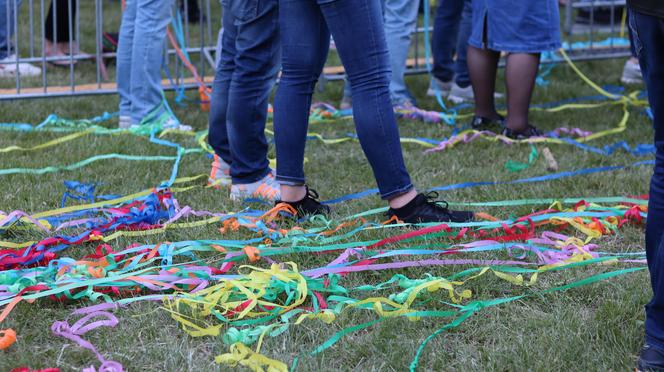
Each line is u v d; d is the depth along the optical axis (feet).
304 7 10.71
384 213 11.90
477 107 17.39
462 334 8.50
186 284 9.45
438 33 20.22
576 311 8.88
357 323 8.71
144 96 17.30
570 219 11.29
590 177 13.70
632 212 11.42
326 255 10.43
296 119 11.14
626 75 22.41
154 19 16.96
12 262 9.97
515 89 16.16
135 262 9.86
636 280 9.57
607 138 16.49
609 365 7.86
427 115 18.03
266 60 11.57
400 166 11.02
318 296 9.05
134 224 11.40
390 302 8.81
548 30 15.75
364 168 14.58
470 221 11.38
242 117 11.90
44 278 9.43
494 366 7.85
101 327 8.57
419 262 9.91
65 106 19.79
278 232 10.95
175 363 7.90
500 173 14.10
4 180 13.52
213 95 12.59
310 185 13.57
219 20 31.42
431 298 9.10
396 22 18.17
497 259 10.19
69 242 10.67
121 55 17.52
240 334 8.20
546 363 7.82
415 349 8.13
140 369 7.86
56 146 15.78
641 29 7.35
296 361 7.76
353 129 17.71
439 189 13.19
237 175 12.45
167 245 10.30
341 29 10.46
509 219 11.46
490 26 16.14
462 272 9.57
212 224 11.51
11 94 19.51
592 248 10.63
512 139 16.37
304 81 11.07
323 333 8.46
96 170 14.28
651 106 7.63
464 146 16.05
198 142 16.42
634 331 8.42
